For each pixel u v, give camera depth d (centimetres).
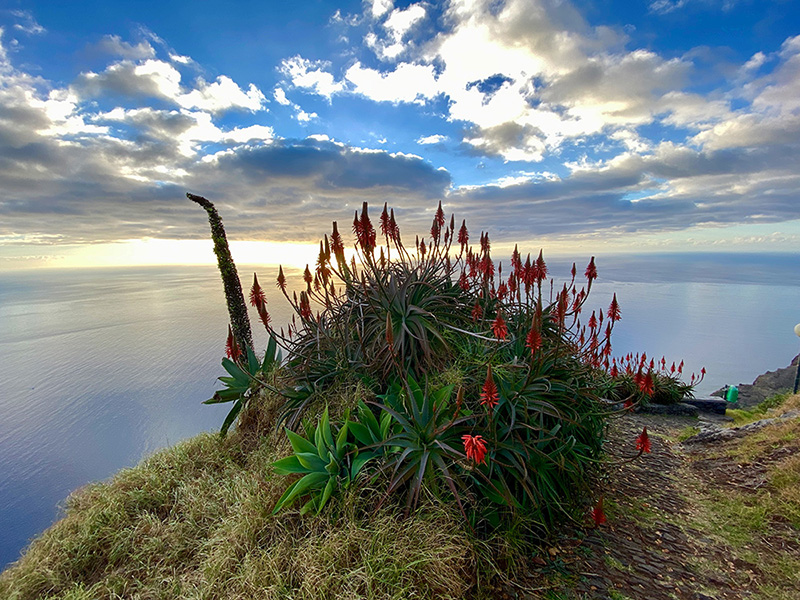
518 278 405
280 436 366
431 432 252
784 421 450
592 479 341
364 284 377
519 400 279
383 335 356
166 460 401
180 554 275
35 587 266
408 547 213
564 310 360
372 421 285
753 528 288
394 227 390
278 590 201
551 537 267
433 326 345
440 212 407
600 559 248
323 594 192
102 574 271
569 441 286
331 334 414
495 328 273
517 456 252
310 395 364
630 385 736
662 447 491
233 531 252
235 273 735
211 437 446
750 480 357
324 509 253
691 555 256
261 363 492
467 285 443
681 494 351
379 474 259
